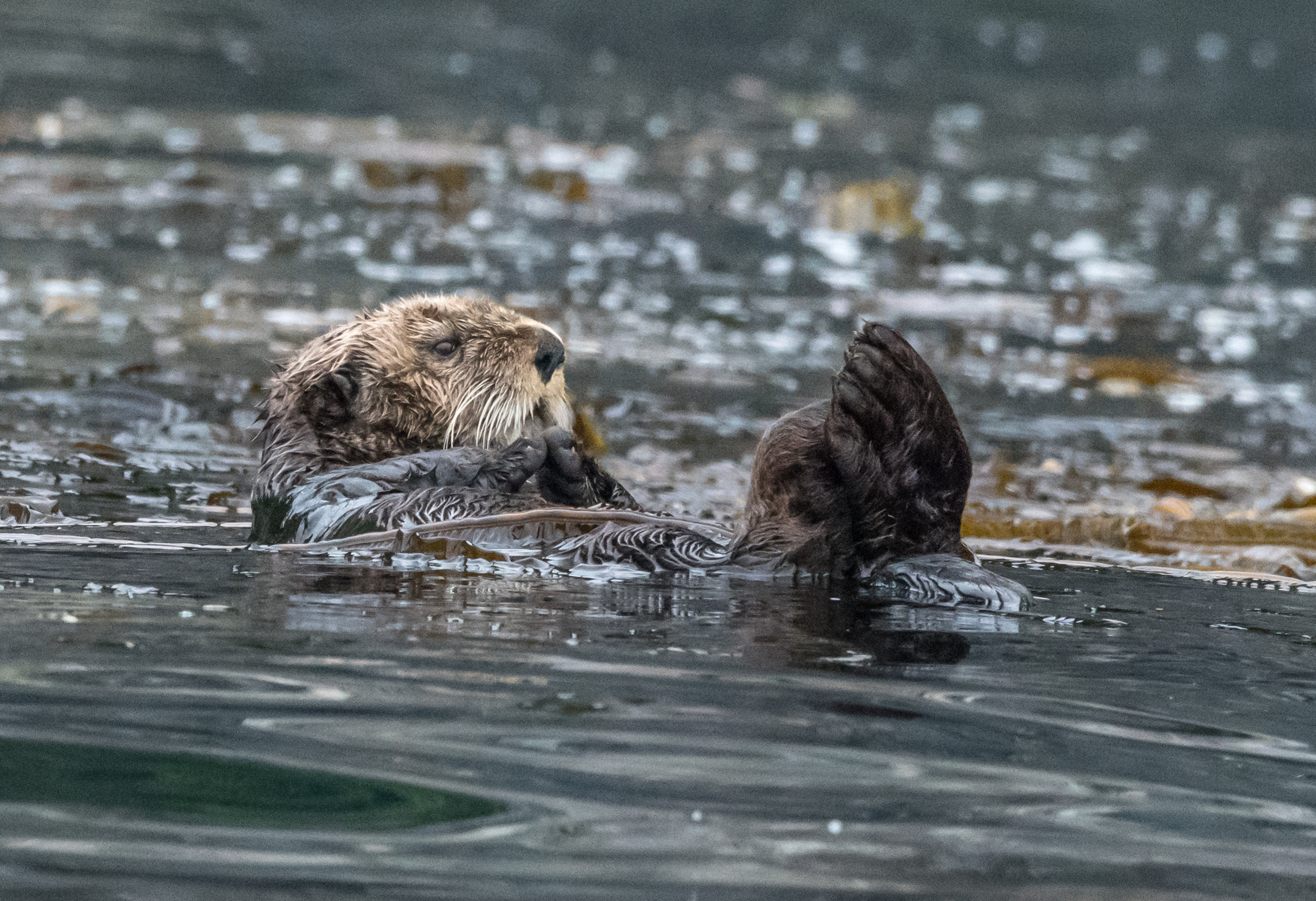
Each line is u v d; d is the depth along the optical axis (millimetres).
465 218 38531
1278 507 18078
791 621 10094
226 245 33438
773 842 6027
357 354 14805
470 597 10539
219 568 11398
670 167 47656
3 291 27594
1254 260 38781
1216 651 9992
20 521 13391
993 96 72312
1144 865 6008
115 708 7406
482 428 15062
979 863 5914
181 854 5715
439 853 5805
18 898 5242
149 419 19609
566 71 71250
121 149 44094
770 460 11797
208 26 76125
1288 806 6840
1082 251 38906
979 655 9430
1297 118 69125
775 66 78938
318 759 6812
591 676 8336
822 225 40250
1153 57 88438
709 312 29734
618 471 18594
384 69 66062
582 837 6000
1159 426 22984
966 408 23531
